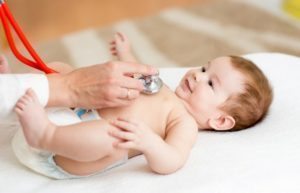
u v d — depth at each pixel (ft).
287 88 4.24
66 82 3.20
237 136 3.67
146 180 3.11
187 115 3.63
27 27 8.68
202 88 3.86
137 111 3.52
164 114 3.61
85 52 7.86
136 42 8.27
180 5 9.95
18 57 3.45
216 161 3.27
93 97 3.16
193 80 3.93
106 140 2.98
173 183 3.06
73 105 3.24
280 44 8.20
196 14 9.52
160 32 8.70
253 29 8.83
